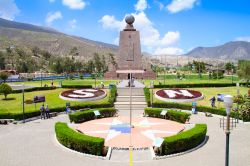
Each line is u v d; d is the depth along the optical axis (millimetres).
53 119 53219
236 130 44062
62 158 31828
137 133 42719
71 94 72250
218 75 132875
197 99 68938
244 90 81000
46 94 74938
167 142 32750
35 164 29953
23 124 48906
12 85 99438
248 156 32344
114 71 123000
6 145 36625
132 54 124312
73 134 35281
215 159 31344
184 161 30781
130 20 124500
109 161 30922
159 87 82688
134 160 31234
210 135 41312
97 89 80000
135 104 65438
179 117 50031
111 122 50125
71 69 197125
